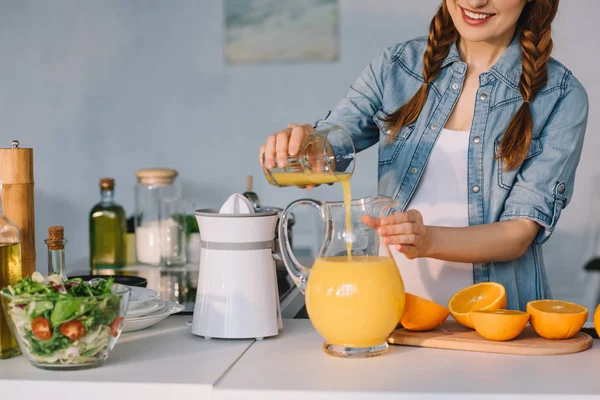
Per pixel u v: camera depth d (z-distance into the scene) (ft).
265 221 4.22
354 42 13.11
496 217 5.54
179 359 3.79
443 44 5.70
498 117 5.53
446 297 5.60
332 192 13.33
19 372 3.56
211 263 4.24
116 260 8.21
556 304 4.20
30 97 13.65
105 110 13.58
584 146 12.78
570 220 12.84
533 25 5.47
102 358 3.64
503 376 3.42
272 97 13.32
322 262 3.90
